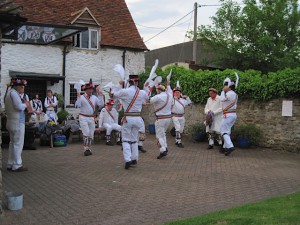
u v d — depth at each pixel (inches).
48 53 757.3
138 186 306.8
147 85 422.6
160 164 402.6
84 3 863.1
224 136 466.6
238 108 559.2
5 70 718.5
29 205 254.5
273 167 394.0
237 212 225.9
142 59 860.6
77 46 790.5
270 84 514.0
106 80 818.2
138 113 378.3
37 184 311.4
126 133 376.5
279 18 988.6
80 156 448.1
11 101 347.6
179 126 534.3
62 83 772.0
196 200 267.7
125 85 397.7
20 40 499.5
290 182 326.3
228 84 469.4
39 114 536.4
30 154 460.4
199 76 621.9
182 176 345.1
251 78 544.7
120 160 422.9
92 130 458.9
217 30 1025.5
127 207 250.7
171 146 540.7
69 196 276.7
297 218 207.8
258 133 525.3
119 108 531.2
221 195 281.6
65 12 818.2
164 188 301.0
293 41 1029.2
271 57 950.4
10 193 254.4
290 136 502.3
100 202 262.1
